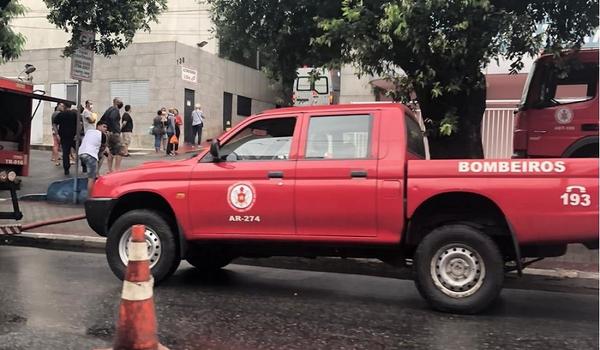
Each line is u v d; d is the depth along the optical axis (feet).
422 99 29.01
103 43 42.27
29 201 43.65
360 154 20.52
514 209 18.81
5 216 29.86
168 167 22.67
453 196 19.66
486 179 19.12
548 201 18.54
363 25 25.26
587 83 29.17
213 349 15.69
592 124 28.89
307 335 17.06
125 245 22.86
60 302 20.11
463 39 23.86
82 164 50.55
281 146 21.52
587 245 18.66
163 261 22.41
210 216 21.80
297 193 20.74
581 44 27.84
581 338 17.16
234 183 21.56
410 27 23.88
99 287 22.47
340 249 21.12
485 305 19.06
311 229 20.79
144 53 86.58
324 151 20.95
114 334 16.71
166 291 22.44
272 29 32.32
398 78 27.35
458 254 19.30
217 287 23.45
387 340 16.70
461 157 29.04
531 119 30.42
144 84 86.69
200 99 91.81
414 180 19.69
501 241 20.18
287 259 28.60
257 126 22.06
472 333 17.49
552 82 29.94
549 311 20.57
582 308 21.15
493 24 24.14
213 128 95.40
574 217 18.33
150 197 23.07
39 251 30.86
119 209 23.77
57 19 38.91
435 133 28.48
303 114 21.56
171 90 85.61
